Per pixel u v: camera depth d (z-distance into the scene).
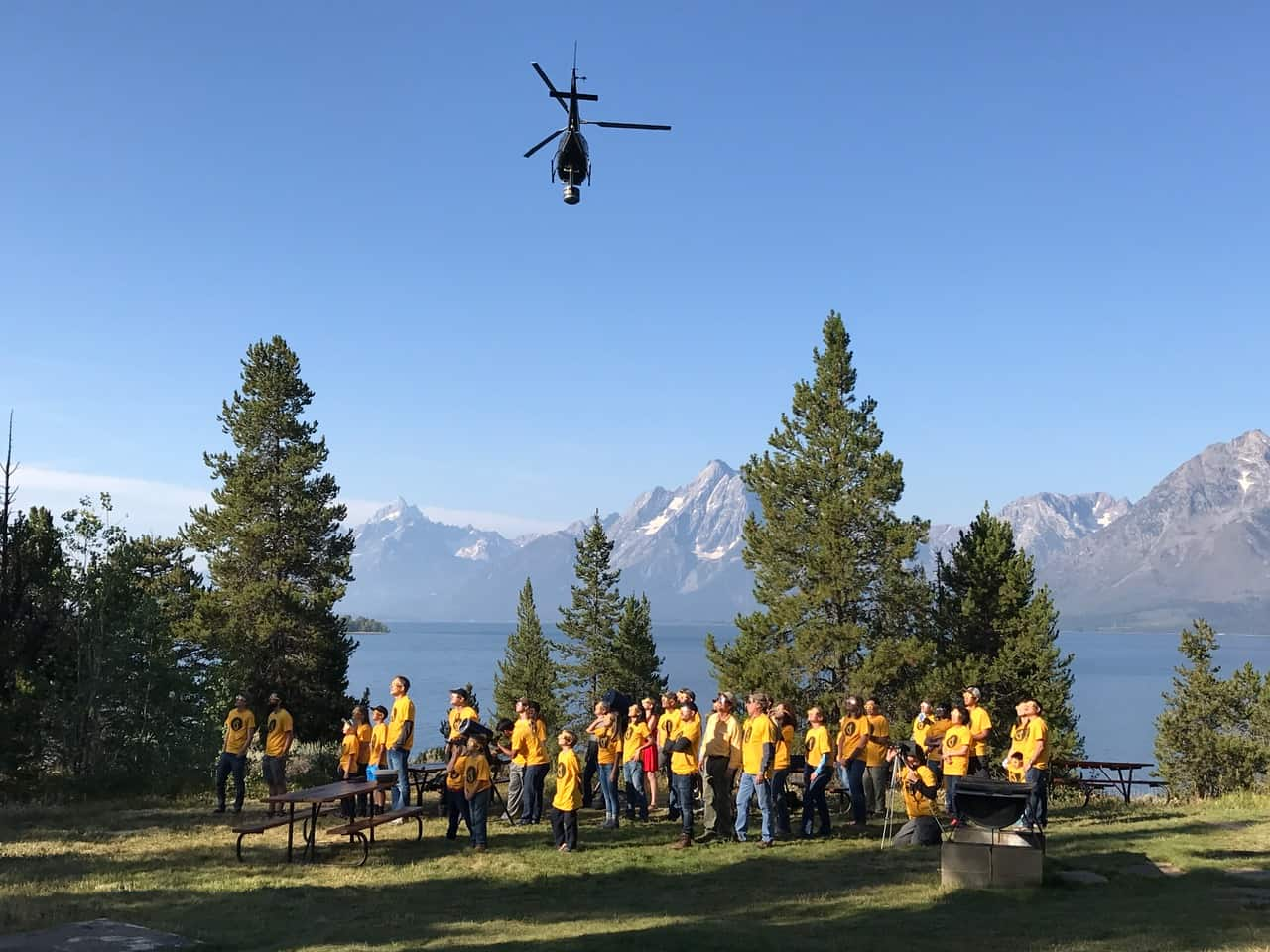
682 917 9.73
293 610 33.41
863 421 29.66
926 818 13.59
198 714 21.61
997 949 8.06
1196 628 29.94
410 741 15.52
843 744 15.34
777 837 14.45
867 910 9.80
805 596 28.62
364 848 12.76
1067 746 25.33
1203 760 27.88
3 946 8.44
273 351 36.12
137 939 8.71
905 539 27.97
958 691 25.70
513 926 9.43
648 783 16.97
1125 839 13.77
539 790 16.09
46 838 14.50
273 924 9.59
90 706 20.38
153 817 16.66
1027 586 27.58
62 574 21.84
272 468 35.38
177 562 37.25
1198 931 8.46
